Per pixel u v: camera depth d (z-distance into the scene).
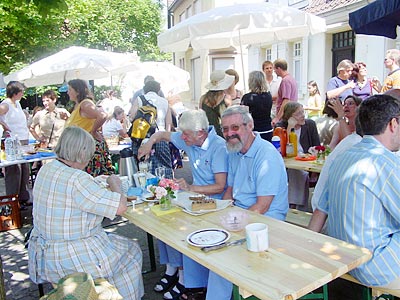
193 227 2.16
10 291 3.23
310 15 4.85
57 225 2.27
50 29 12.20
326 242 1.89
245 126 2.61
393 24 4.17
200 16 4.88
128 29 24.33
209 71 12.09
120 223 4.77
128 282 2.47
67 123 4.63
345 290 3.00
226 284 2.25
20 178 5.48
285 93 5.51
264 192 2.55
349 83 5.12
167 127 5.81
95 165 4.60
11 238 4.50
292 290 1.45
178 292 3.00
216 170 2.96
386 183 1.96
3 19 10.49
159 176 3.16
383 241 2.02
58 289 1.95
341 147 2.70
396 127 2.08
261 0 12.84
